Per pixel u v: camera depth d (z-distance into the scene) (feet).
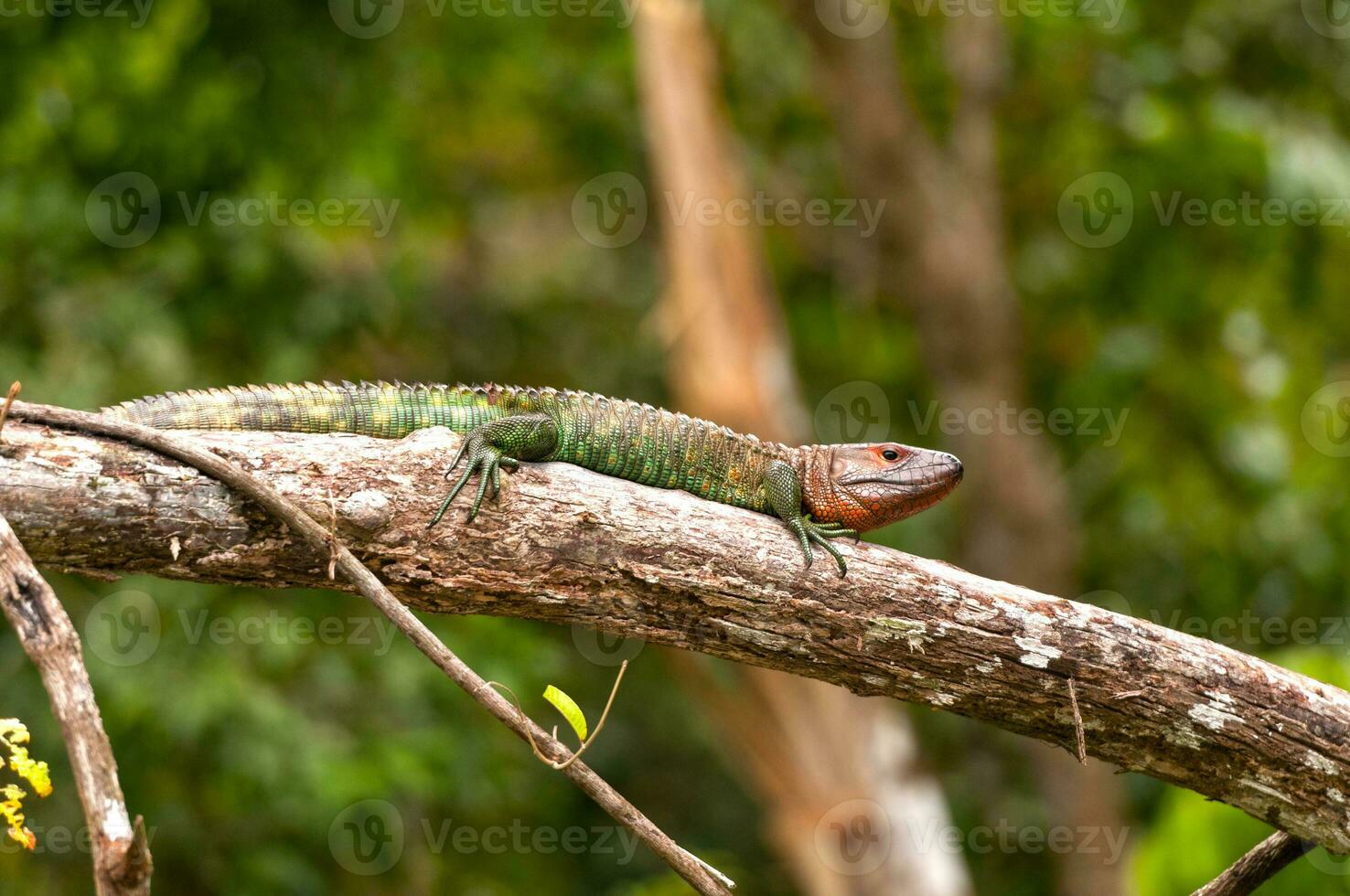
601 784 7.14
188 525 7.25
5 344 10.26
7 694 9.72
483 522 7.45
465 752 10.54
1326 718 7.60
